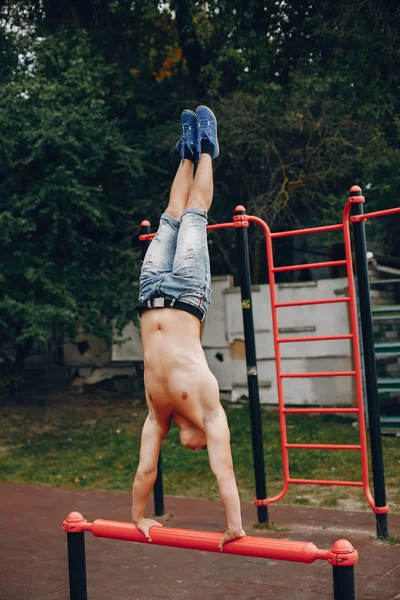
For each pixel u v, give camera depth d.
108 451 10.52
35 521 6.96
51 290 12.07
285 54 14.82
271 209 13.56
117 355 14.80
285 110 13.45
